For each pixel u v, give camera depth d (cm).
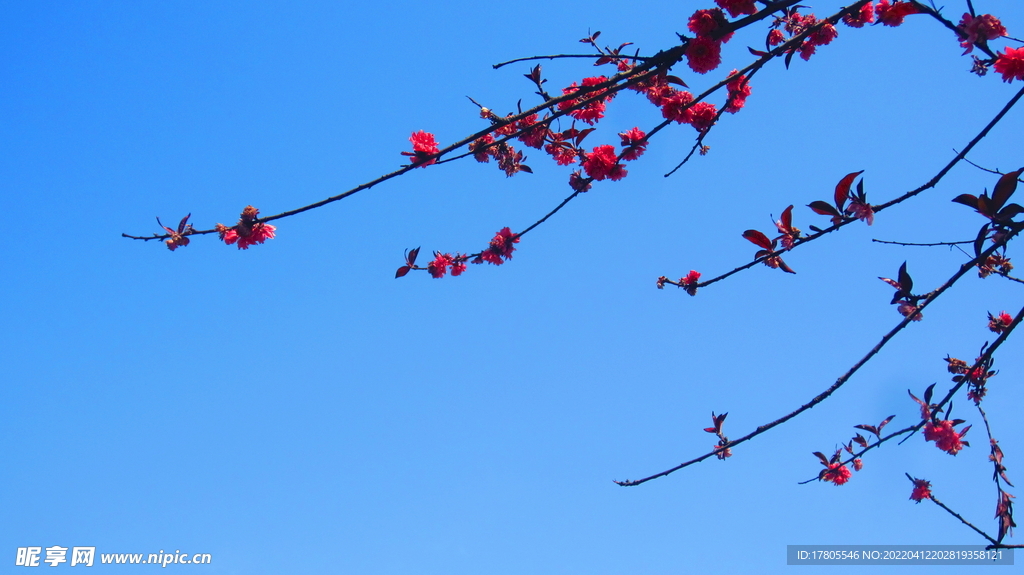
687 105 428
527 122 493
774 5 367
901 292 378
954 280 360
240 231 412
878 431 523
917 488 483
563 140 517
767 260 420
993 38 335
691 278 541
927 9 343
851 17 503
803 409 388
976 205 340
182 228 419
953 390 400
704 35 367
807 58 528
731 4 377
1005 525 384
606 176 491
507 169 503
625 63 441
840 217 377
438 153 364
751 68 409
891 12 373
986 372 461
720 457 482
